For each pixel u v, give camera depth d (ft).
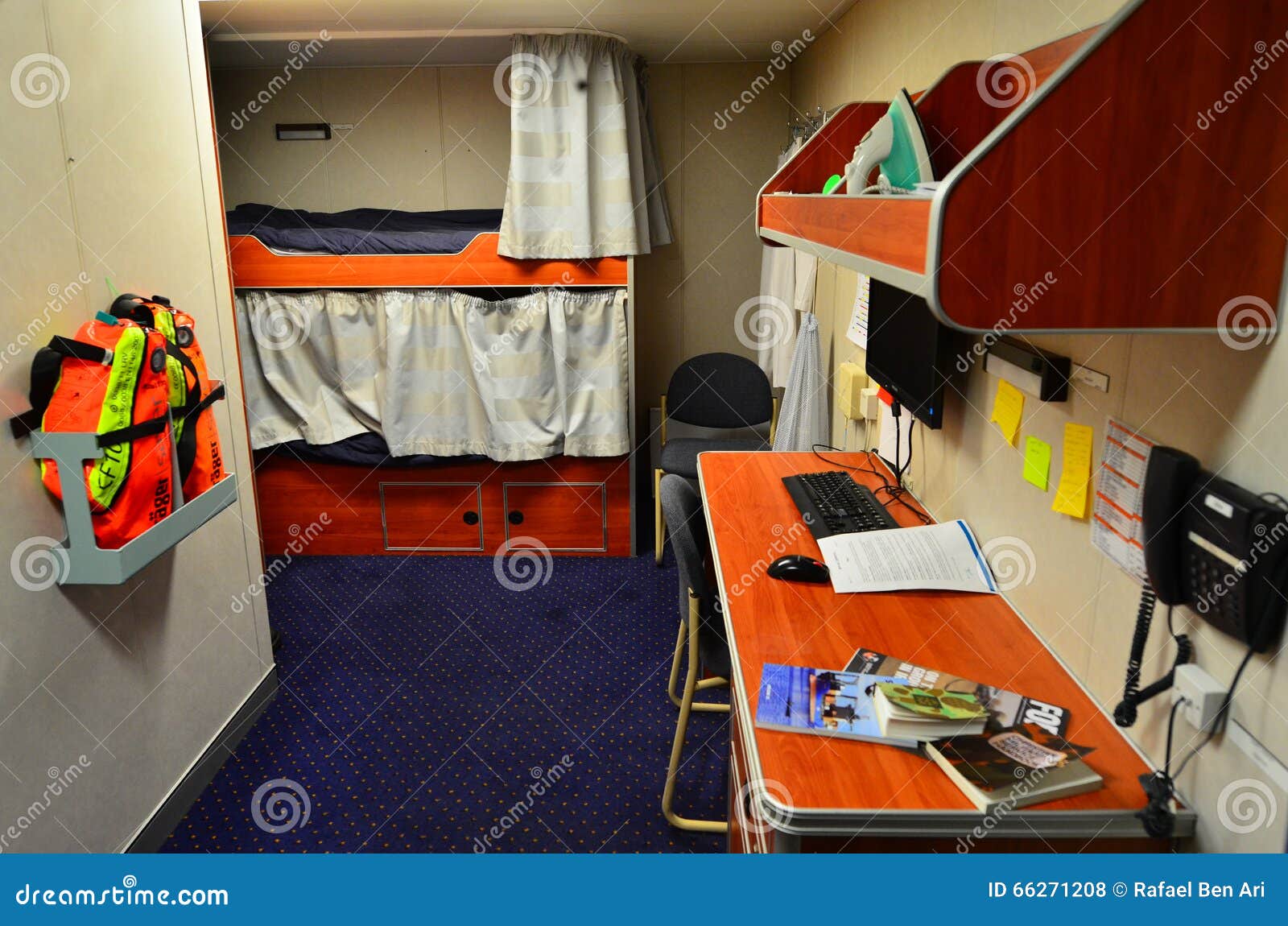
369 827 7.96
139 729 7.50
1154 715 4.47
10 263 5.91
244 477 9.43
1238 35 3.34
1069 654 5.38
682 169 15.42
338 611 12.17
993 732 4.64
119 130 7.20
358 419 13.41
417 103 15.07
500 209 15.21
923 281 3.50
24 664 6.12
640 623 11.78
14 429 5.98
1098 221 3.44
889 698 4.71
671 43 13.04
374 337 13.07
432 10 10.94
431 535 13.99
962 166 3.33
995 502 6.50
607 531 13.91
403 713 9.78
